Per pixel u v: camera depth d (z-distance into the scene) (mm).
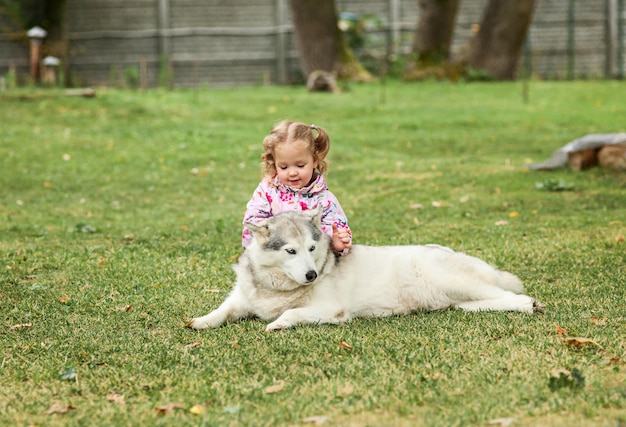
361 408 3586
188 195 10977
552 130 15570
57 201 10594
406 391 3752
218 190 11273
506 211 9078
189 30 26922
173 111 17844
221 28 27109
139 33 26766
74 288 5926
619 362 4070
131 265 6648
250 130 16031
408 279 5016
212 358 4301
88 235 8266
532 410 3482
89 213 9773
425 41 25562
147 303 5492
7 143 14398
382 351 4305
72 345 4594
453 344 4383
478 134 15328
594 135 11195
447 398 3656
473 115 17578
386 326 4734
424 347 4355
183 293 5758
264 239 4688
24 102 17938
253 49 27328
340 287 4879
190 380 3992
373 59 27062
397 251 5105
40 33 22000
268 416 3518
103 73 26859
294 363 4191
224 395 3783
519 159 12828
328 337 4520
